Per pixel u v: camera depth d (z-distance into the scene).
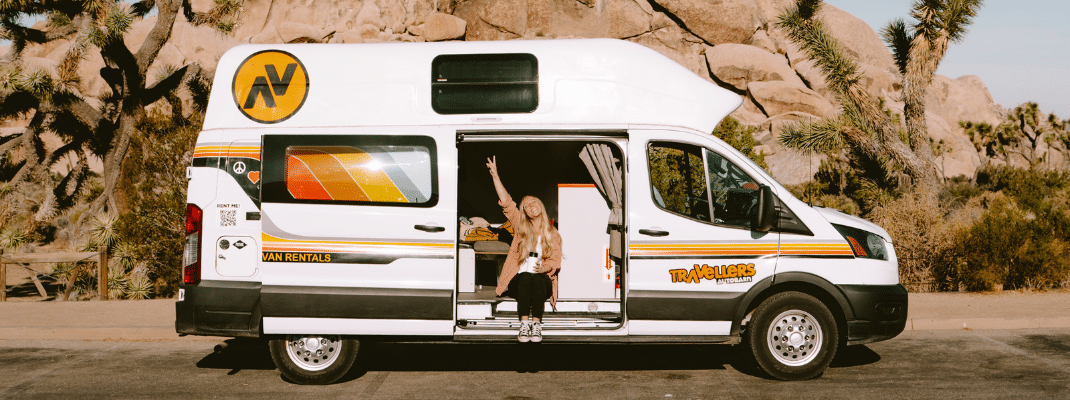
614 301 6.80
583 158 6.88
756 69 35.16
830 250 6.18
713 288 6.14
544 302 6.47
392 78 6.20
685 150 6.32
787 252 6.18
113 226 11.16
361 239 6.08
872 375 6.50
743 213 6.27
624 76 6.26
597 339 6.20
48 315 9.20
